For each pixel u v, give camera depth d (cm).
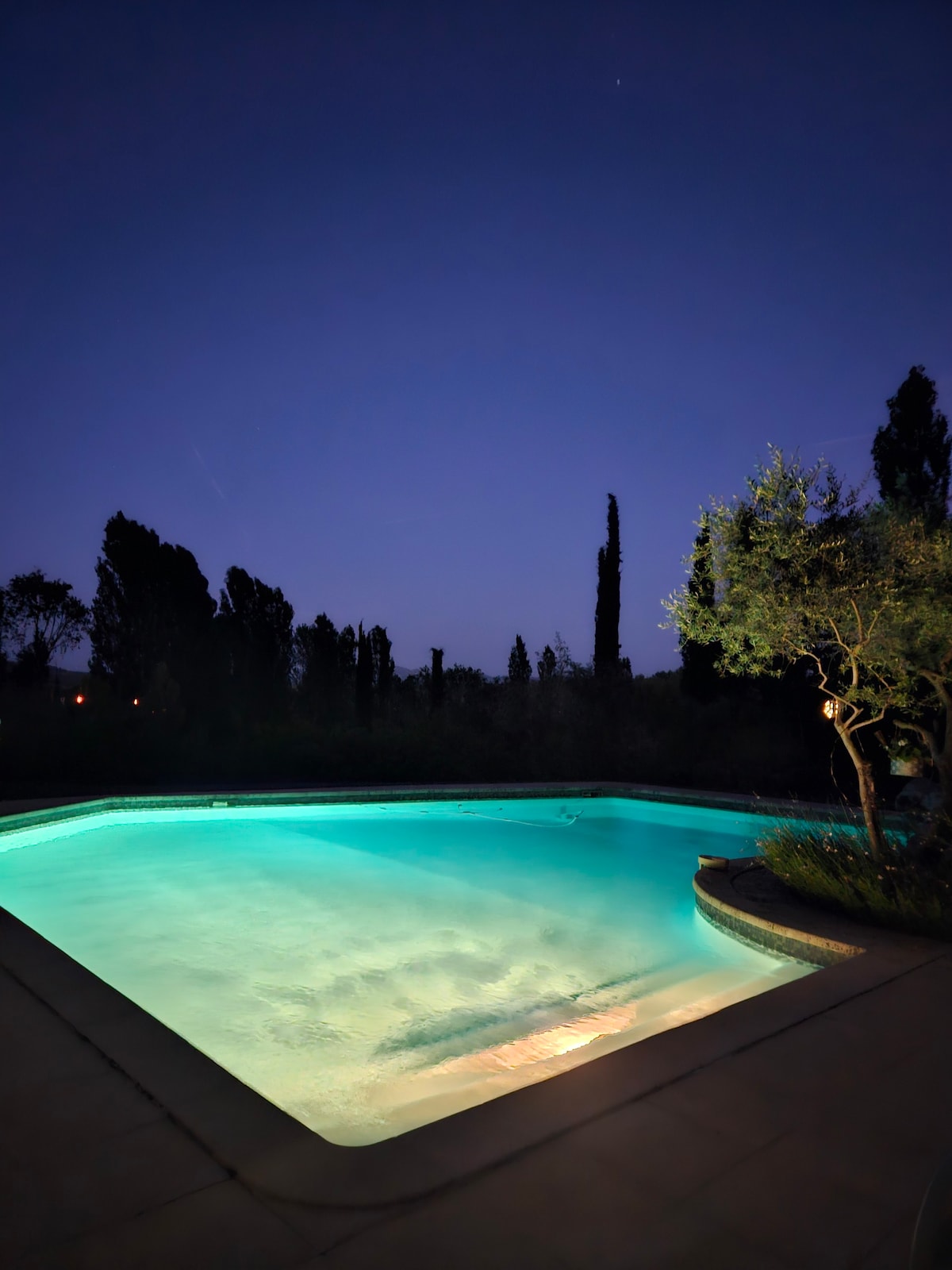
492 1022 427
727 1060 296
